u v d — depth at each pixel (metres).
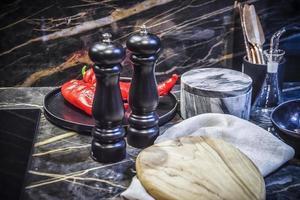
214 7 1.17
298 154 0.83
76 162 0.82
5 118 1.03
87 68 1.20
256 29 1.05
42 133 0.94
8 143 0.93
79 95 1.00
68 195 0.71
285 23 1.20
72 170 0.79
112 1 1.13
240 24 1.19
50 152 0.86
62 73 1.20
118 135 0.80
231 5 1.17
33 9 1.12
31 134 0.97
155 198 0.68
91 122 0.96
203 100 0.93
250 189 0.69
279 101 1.06
